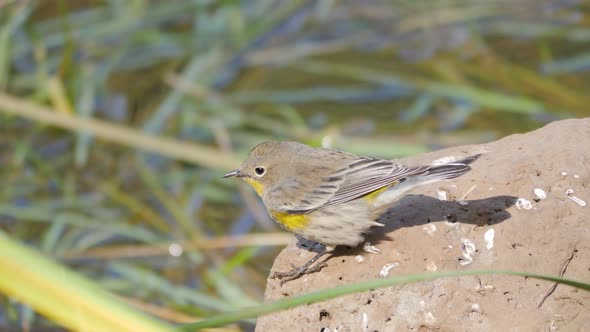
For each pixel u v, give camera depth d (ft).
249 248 44.55
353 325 27.25
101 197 50.78
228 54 57.72
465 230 28.32
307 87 56.85
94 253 46.44
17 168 52.42
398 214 29.63
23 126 54.70
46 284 16.71
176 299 43.14
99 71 56.34
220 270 44.42
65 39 54.90
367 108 55.26
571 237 27.48
